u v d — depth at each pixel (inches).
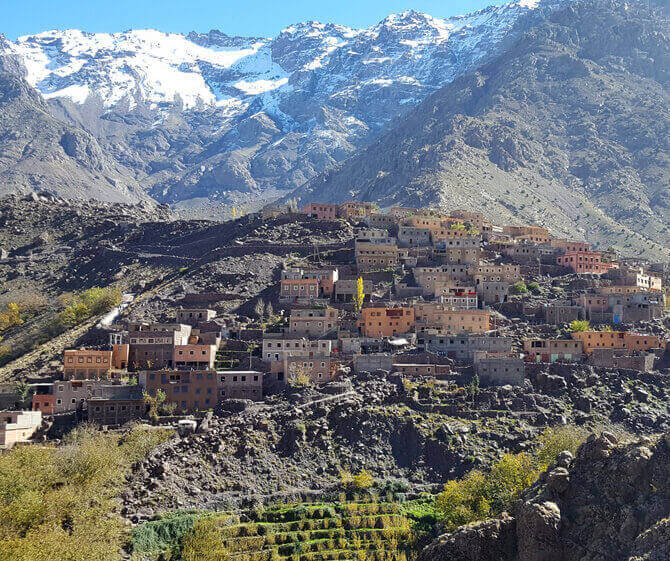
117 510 7721.5
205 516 7859.3
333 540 7696.9
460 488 7815.0
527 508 5792.3
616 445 5964.6
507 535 5920.3
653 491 5536.4
